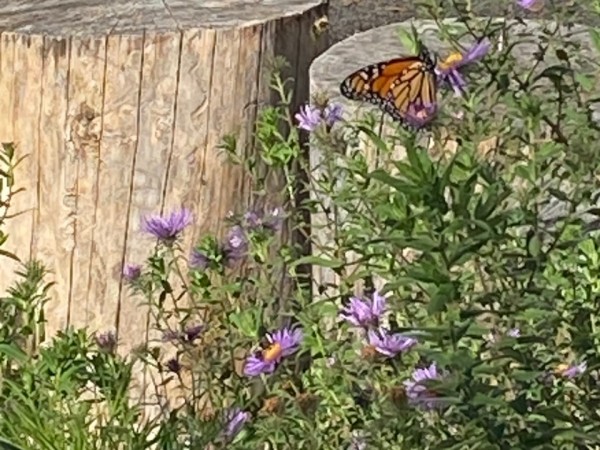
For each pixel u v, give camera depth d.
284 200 4.16
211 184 4.46
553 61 4.19
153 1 4.73
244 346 3.45
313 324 3.29
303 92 4.73
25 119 4.43
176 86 4.40
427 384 2.48
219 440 3.12
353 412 3.09
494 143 3.54
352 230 3.29
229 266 3.65
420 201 2.43
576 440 2.62
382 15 9.37
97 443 3.34
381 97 3.29
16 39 4.38
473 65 3.23
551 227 3.27
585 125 3.18
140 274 3.83
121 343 4.47
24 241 4.50
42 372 3.28
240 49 4.43
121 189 4.45
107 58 4.36
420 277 2.44
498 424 2.47
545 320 2.74
